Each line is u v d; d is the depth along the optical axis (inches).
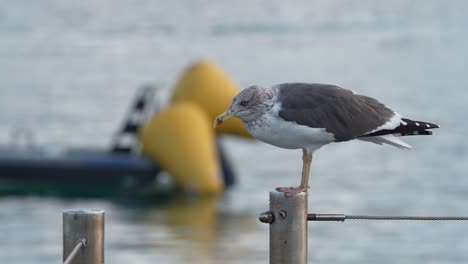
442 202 1157.7
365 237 948.6
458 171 1363.2
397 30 4141.2
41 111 1942.7
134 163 1161.4
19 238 936.9
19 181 1158.3
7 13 4655.5
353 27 4335.6
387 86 2463.1
